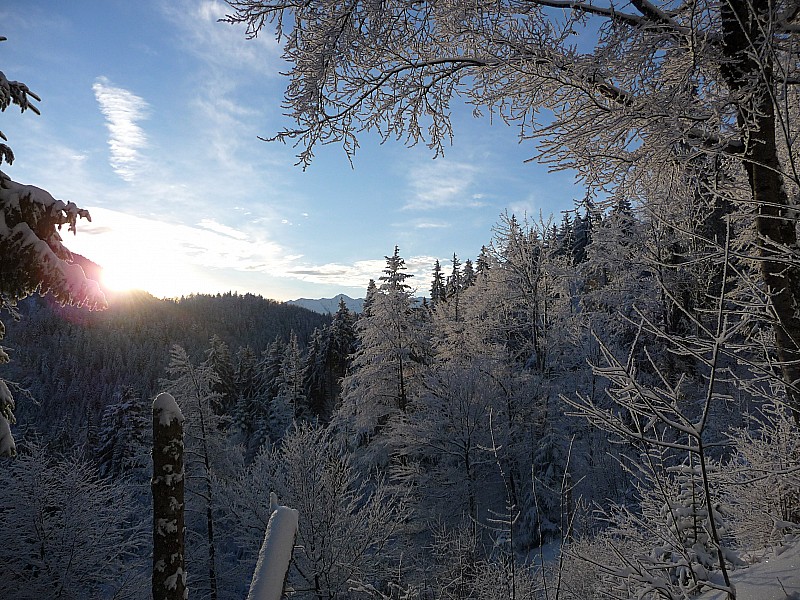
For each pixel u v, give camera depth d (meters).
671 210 5.17
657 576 3.11
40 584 15.23
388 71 5.84
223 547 19.89
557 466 16.78
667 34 4.29
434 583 9.25
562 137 5.20
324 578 12.89
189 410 18.50
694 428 2.50
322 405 52.91
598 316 16.86
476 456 18.55
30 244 5.27
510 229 21.34
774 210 3.88
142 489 21.03
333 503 13.23
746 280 2.93
